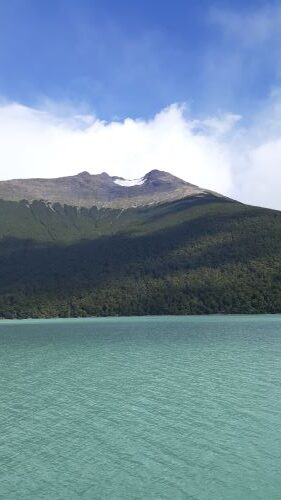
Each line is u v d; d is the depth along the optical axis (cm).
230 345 8100
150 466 2738
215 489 2423
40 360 6944
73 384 4988
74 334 11650
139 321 16750
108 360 6750
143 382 4975
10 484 2552
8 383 5103
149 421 3569
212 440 3114
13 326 16088
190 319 16925
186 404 3997
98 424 3538
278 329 11300
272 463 2719
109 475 2633
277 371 5400
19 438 3262
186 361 6334
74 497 2391
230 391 4412
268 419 3512
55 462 2836
